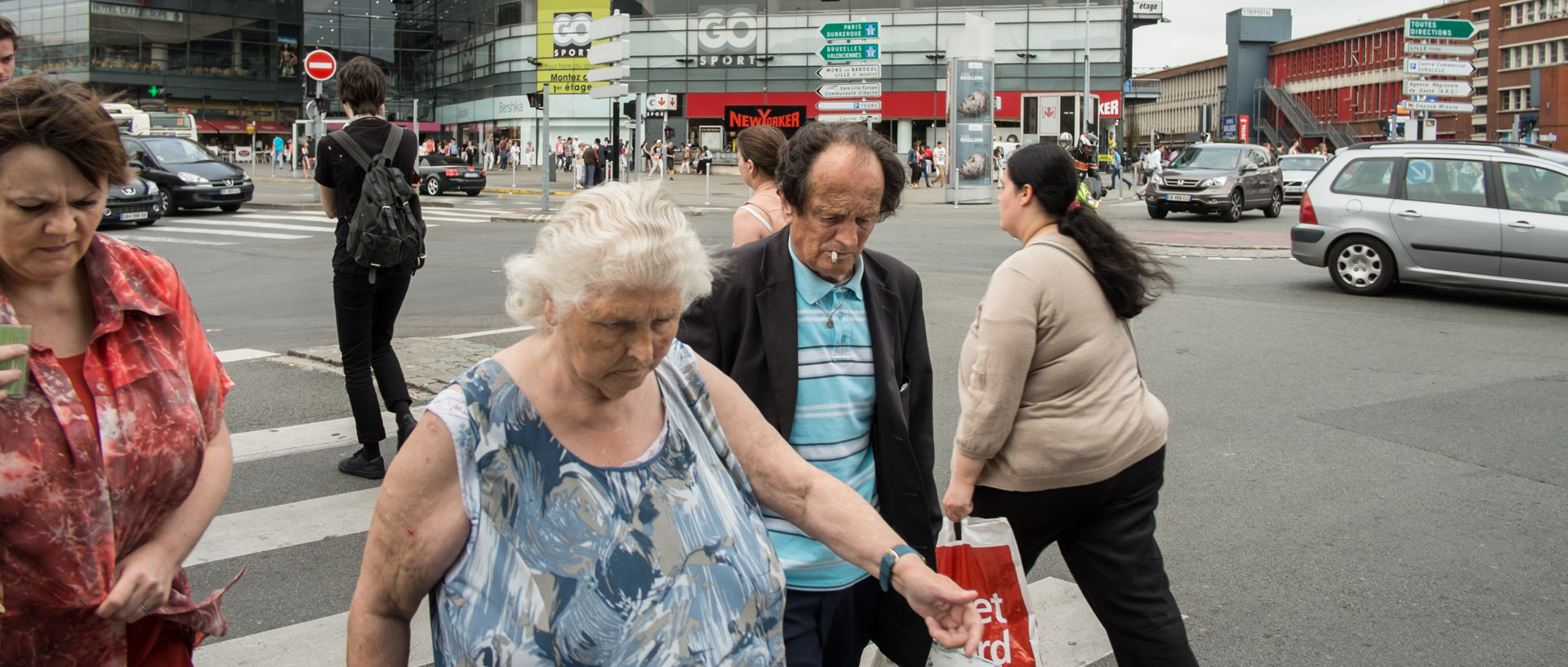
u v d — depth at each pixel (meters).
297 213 24.42
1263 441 6.53
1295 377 8.23
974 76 30.22
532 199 32.22
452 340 9.39
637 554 1.70
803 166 2.54
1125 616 3.04
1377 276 12.30
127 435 2.01
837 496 2.03
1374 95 93.69
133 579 2.00
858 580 2.63
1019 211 3.11
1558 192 11.32
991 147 30.58
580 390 1.73
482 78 59.25
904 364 2.80
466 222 22.50
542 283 1.67
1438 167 12.05
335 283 5.35
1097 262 2.98
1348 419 7.04
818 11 51.09
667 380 1.88
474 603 1.66
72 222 1.88
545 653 1.64
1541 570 4.59
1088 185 26.34
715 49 52.25
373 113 5.28
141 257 2.13
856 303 2.68
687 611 1.72
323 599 4.24
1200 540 4.93
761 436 2.05
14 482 1.88
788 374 2.57
